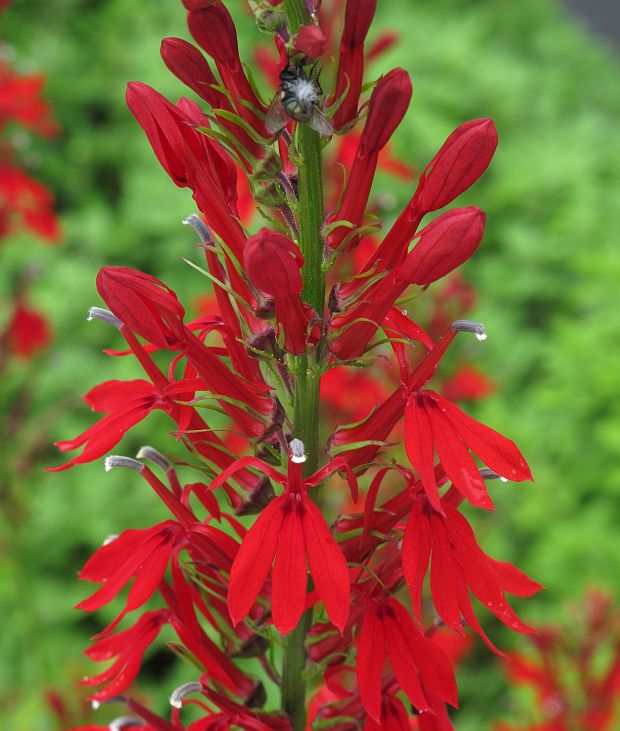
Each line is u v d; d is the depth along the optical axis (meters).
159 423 0.55
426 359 0.18
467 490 0.17
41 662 0.43
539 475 0.54
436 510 0.18
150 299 0.18
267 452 0.20
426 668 0.18
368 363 0.19
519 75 0.80
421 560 0.17
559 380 0.60
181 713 0.47
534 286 0.68
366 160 0.18
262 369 0.20
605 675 0.35
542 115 0.85
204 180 0.18
